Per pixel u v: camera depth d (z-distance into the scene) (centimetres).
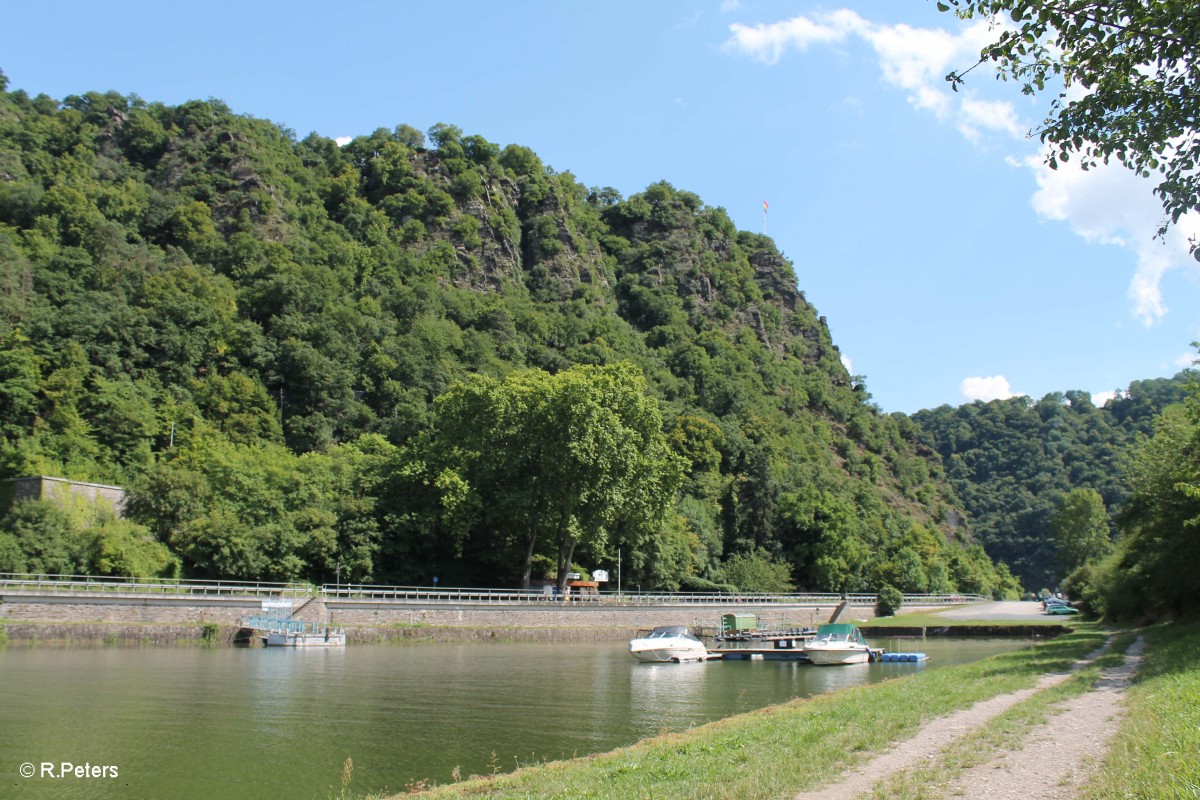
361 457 8212
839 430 19588
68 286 10206
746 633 7094
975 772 1483
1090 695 2398
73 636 4794
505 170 19662
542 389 7394
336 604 5938
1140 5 1324
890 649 6016
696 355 16650
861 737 1848
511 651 5638
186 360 9881
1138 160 1398
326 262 13900
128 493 6850
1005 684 2753
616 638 7006
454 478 7194
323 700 3167
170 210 13650
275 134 18162
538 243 18225
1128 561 5175
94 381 8600
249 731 2548
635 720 2852
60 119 15862
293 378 10562
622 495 7294
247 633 5397
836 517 11188
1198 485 3941
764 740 1927
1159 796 1164
